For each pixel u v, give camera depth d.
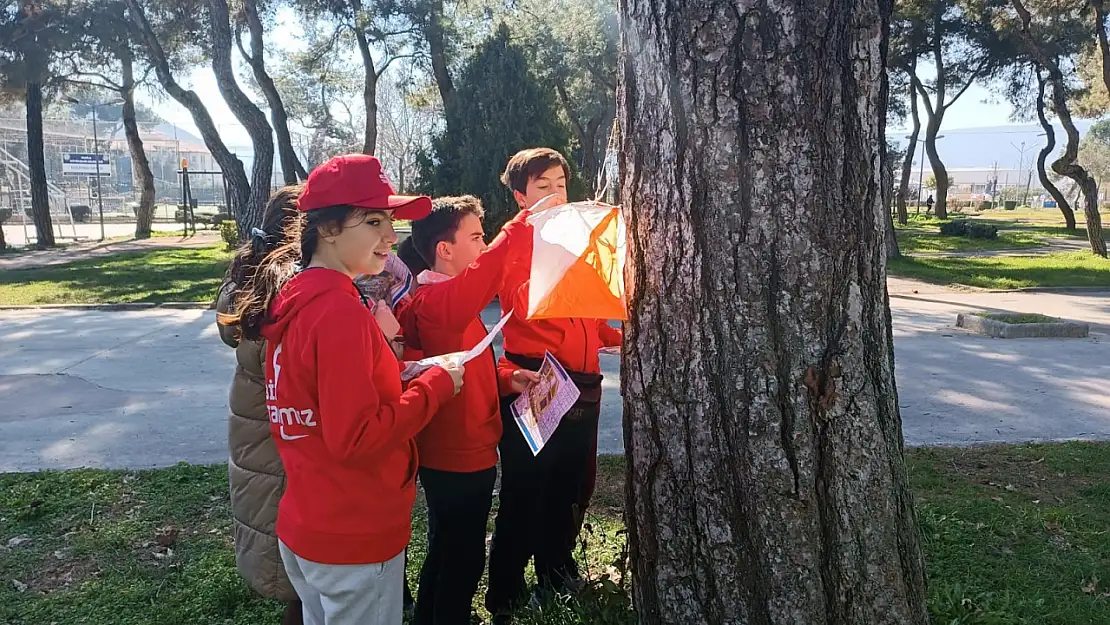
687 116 2.11
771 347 2.12
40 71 22.12
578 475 3.08
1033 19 26.17
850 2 2.05
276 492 2.50
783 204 2.08
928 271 16.31
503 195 12.07
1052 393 6.69
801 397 2.13
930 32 31.34
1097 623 3.11
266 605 3.29
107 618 3.20
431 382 2.12
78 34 21.94
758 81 2.05
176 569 3.60
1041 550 3.74
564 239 2.38
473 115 12.27
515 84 12.30
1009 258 19.73
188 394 6.77
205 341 9.31
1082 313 11.17
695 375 2.19
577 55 22.23
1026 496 4.41
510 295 2.95
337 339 1.90
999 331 9.36
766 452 2.14
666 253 2.21
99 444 5.41
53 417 6.08
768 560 2.17
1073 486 4.57
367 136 21.42
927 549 3.68
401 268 2.86
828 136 2.07
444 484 2.66
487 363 2.67
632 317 2.34
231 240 21.56
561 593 3.13
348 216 1.97
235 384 2.51
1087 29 25.69
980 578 3.44
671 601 2.34
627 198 2.33
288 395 2.00
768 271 2.11
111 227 38.44
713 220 2.12
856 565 2.18
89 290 13.77
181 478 4.65
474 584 2.81
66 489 4.50
